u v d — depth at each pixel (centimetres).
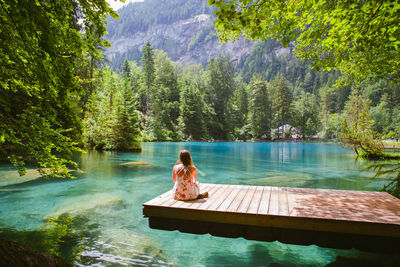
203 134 5406
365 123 1711
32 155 384
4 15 254
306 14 439
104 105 2288
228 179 901
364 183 834
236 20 294
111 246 355
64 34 287
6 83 338
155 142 3884
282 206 413
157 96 5116
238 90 7012
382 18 358
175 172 466
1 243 202
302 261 336
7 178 785
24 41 269
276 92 6512
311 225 358
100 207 537
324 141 5712
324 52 589
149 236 396
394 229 332
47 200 580
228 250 361
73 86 293
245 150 2462
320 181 867
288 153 2138
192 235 406
